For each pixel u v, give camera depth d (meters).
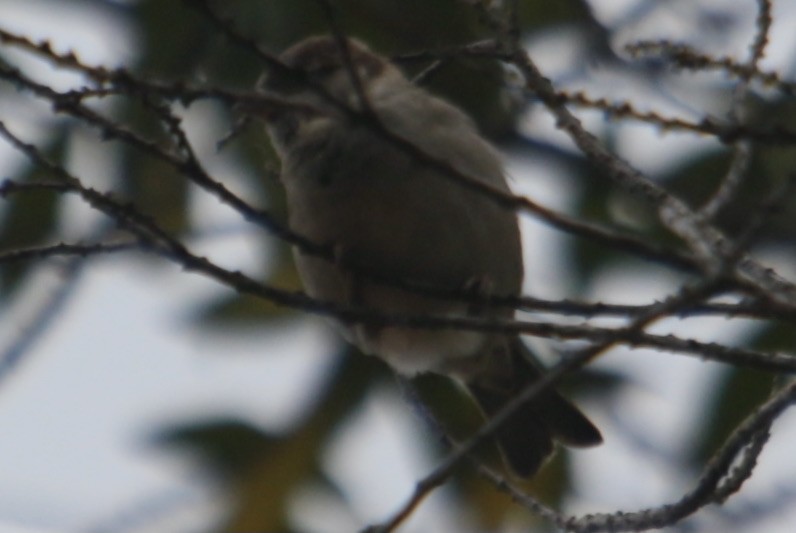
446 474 6.18
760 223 5.34
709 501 7.14
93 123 6.24
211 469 10.59
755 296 5.54
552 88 6.82
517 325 6.34
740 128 5.86
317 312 6.63
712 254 6.15
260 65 10.82
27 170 10.87
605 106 6.51
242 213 6.70
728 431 9.77
